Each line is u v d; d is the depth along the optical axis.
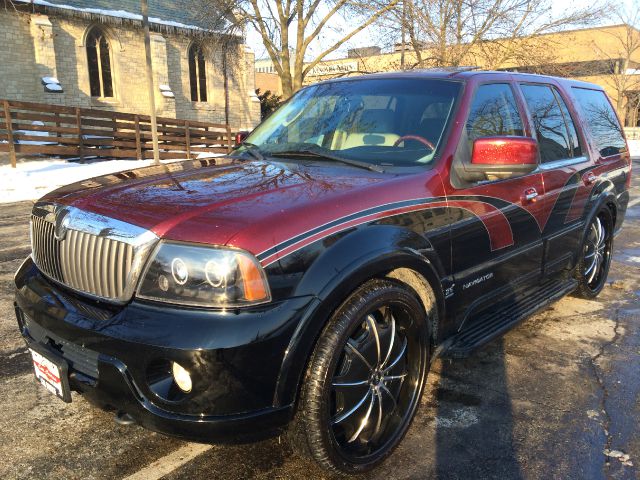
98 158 19.27
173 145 21.30
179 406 2.04
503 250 3.40
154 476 2.49
